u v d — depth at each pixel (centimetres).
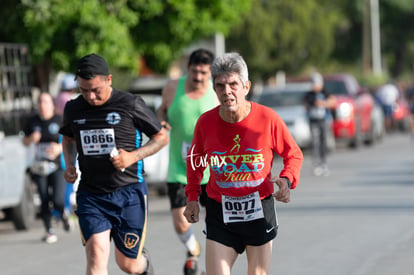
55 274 1956
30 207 2759
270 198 1296
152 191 3656
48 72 3988
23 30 3681
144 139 2552
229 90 1223
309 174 4131
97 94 1367
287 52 8756
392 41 14800
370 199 3081
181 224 1778
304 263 1977
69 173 1441
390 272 1859
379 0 14100
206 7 4031
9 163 2586
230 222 1277
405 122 7912
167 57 4044
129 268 1433
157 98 3528
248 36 8331
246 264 1986
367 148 5834
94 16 3631
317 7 9125
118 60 3728
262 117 1262
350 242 2238
